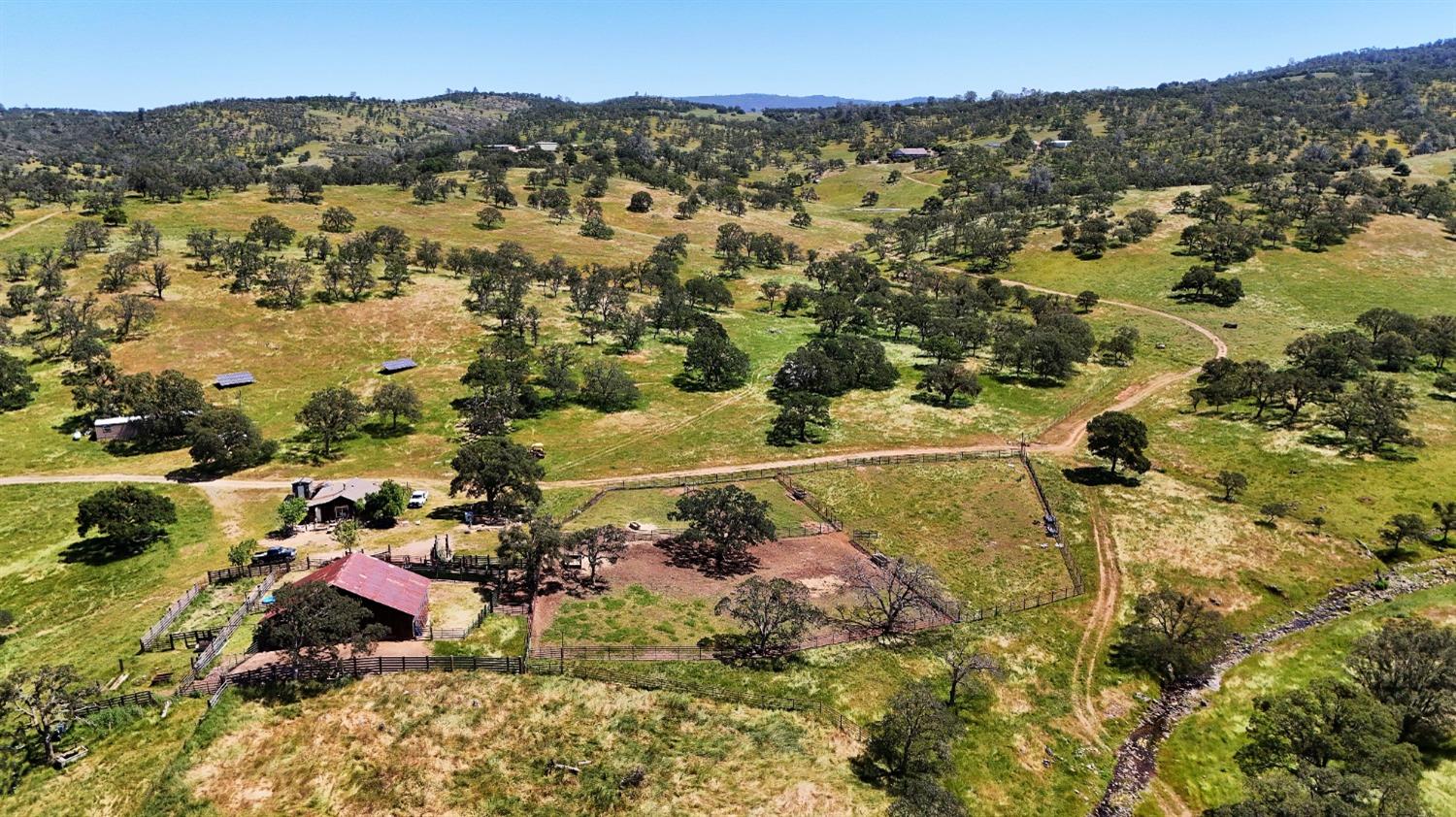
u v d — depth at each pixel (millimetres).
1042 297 169750
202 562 71625
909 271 196250
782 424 108625
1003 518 84375
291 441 104125
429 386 124000
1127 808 48906
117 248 165375
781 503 87812
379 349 136625
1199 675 61375
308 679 51812
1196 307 162875
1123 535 80438
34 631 60938
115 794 43250
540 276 174250
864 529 81812
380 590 58219
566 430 111062
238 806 43281
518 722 49906
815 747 49531
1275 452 97812
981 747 52281
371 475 94875
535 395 117688
